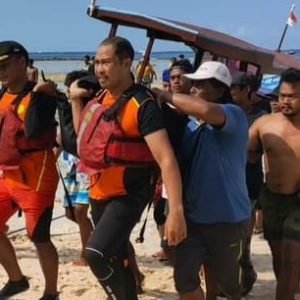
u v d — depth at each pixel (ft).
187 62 16.22
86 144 12.65
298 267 13.58
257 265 19.16
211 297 14.76
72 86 13.69
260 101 17.47
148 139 11.98
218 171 12.42
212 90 12.44
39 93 14.20
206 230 12.55
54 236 22.38
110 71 12.19
